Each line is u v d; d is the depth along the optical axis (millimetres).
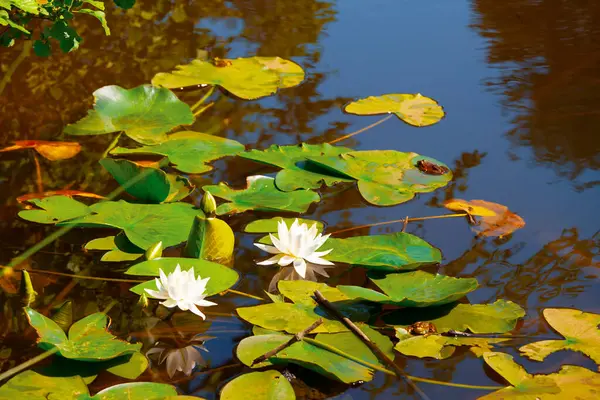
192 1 4684
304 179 3830
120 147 3900
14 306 3549
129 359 3473
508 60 4355
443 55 4387
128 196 3783
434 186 3840
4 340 3490
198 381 3449
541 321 3559
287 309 3551
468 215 3775
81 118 3990
